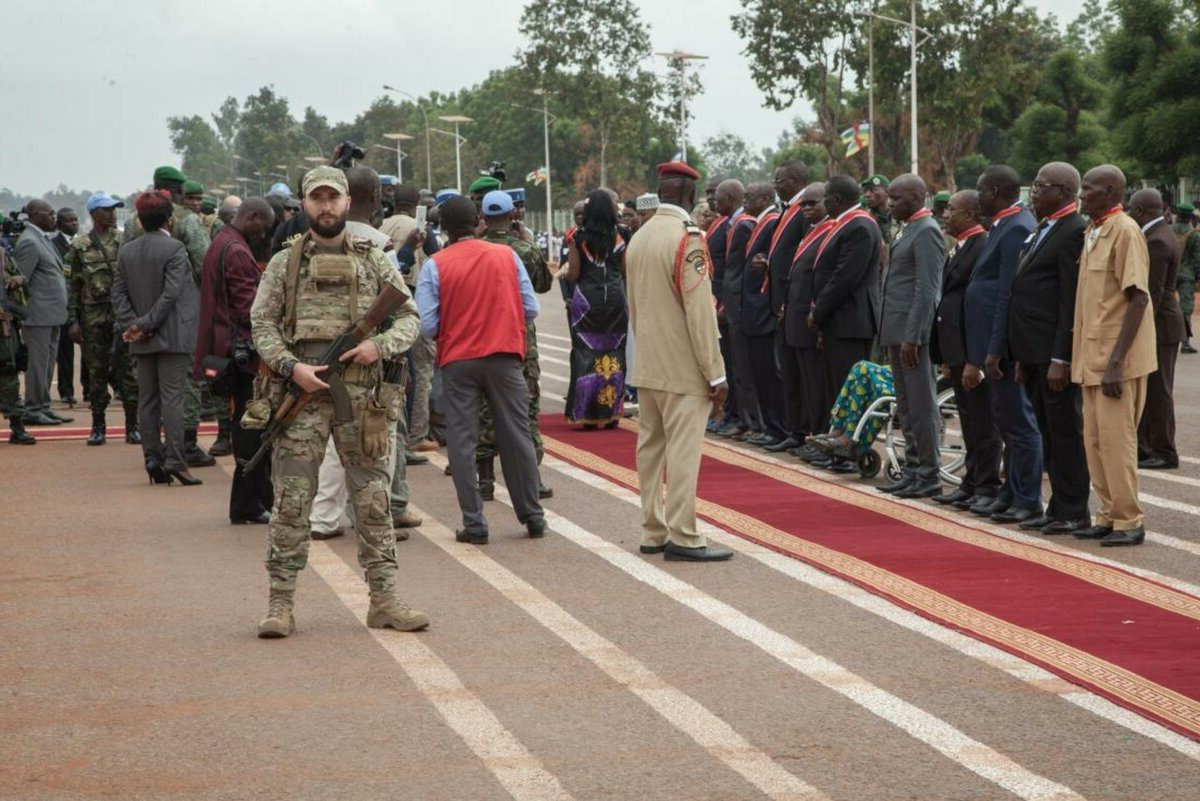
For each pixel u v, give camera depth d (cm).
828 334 1265
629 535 1012
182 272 1220
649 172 12194
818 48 6950
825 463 1303
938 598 812
